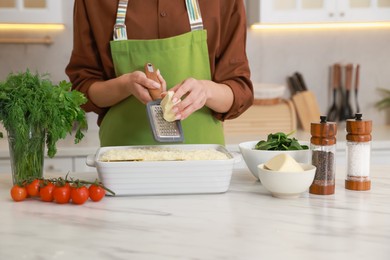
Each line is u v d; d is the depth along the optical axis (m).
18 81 1.46
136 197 1.41
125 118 1.81
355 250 1.04
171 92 1.47
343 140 2.93
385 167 1.79
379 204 1.35
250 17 3.27
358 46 3.44
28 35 3.20
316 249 1.05
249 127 3.22
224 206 1.33
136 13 1.79
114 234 1.13
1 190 1.51
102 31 1.79
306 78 3.44
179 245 1.06
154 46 1.77
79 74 1.82
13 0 2.90
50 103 1.43
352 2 3.10
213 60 1.83
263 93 3.21
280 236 1.12
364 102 3.50
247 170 1.75
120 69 1.79
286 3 3.07
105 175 1.38
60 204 1.35
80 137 1.56
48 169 2.73
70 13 3.22
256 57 3.40
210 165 1.39
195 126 1.81
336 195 1.43
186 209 1.30
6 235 1.13
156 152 1.45
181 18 1.79
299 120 3.38
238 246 1.06
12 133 1.47
